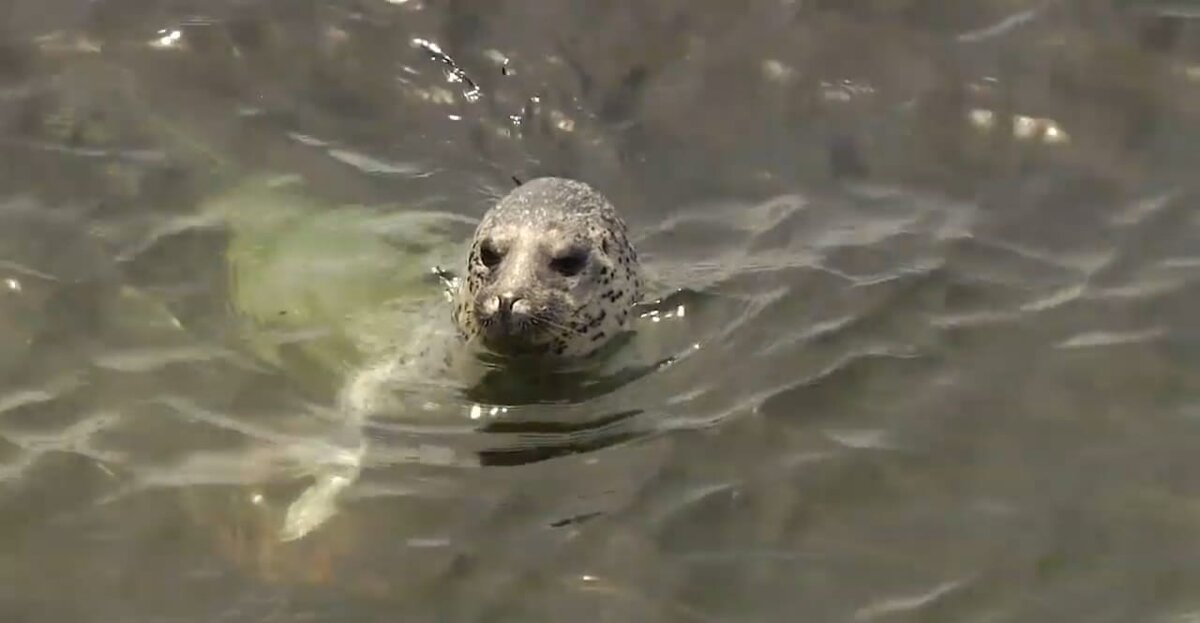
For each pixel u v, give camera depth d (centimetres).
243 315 3372
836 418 3038
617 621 2547
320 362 3247
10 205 3662
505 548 2708
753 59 4212
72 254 3512
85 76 4144
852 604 2594
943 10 4288
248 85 4172
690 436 2997
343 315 3388
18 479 2869
